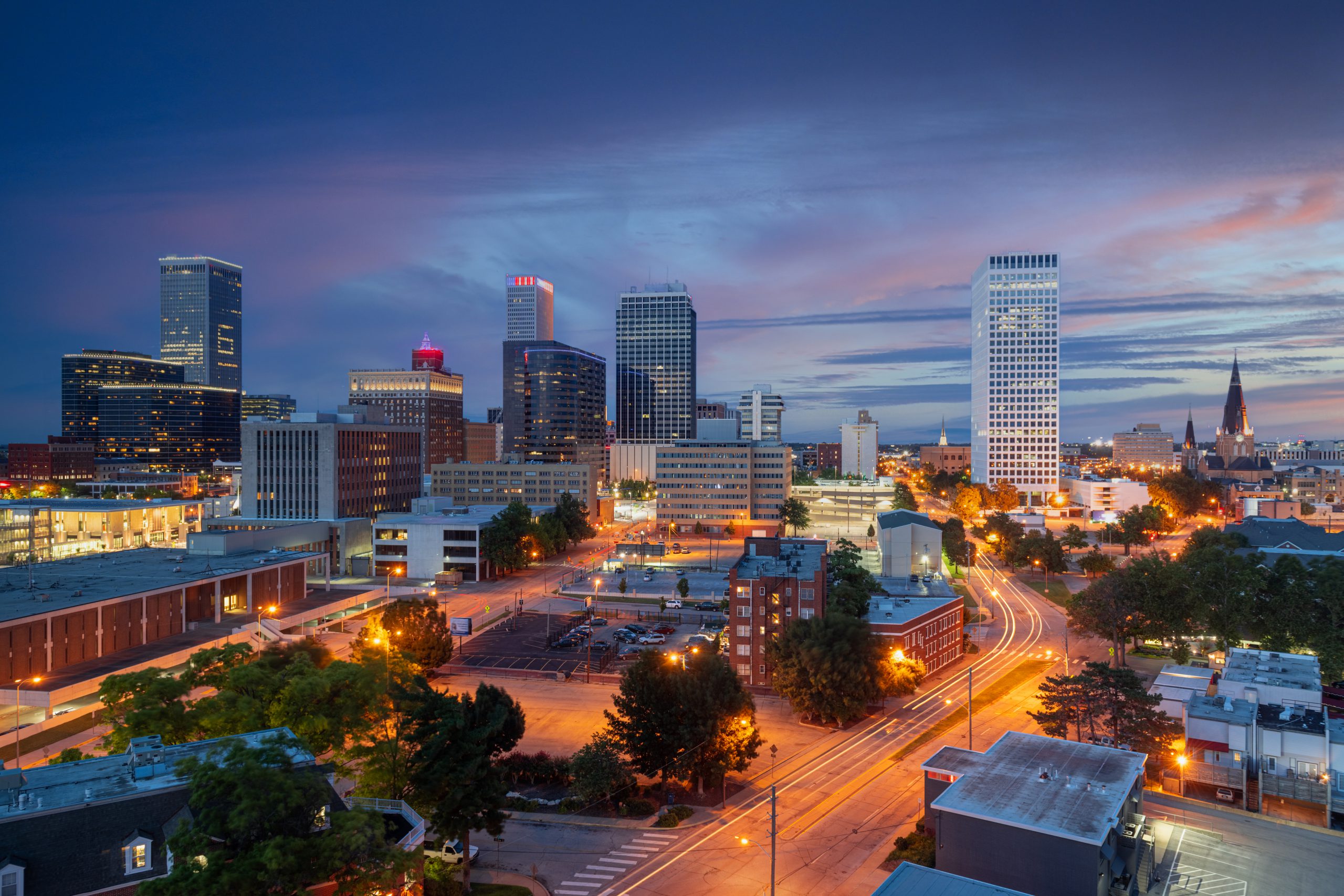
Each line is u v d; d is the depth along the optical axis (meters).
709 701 79.19
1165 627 126.62
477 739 63.16
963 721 103.94
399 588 185.25
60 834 47.03
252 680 69.31
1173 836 69.12
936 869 59.66
